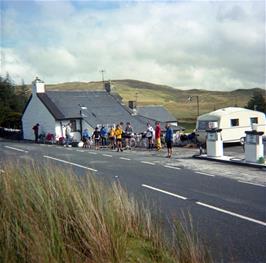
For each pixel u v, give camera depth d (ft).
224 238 26.68
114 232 17.56
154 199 38.60
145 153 87.71
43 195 18.54
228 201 38.27
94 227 17.02
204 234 27.27
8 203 17.79
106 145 108.37
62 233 16.66
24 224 16.12
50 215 16.78
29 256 14.89
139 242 19.26
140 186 46.06
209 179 51.60
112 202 20.16
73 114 143.74
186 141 106.11
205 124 100.42
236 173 57.00
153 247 18.85
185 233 20.62
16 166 23.85
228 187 45.80
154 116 183.52
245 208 35.40
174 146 105.81
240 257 23.30
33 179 20.31
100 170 59.47
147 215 22.12
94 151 93.09
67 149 98.27
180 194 41.50
